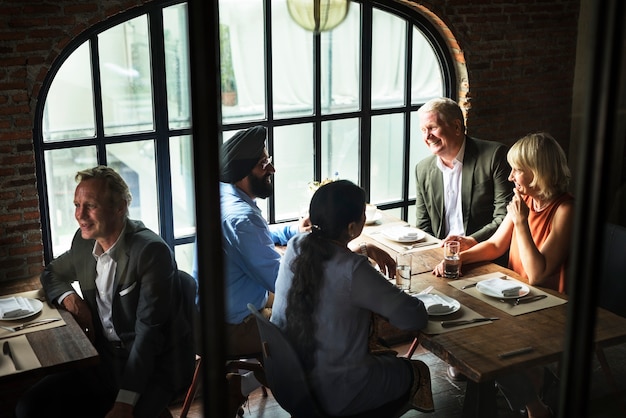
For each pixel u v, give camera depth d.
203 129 1.10
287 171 2.94
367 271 1.72
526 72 3.30
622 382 2.08
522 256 2.12
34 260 2.61
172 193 2.82
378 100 3.10
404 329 1.75
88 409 1.89
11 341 1.85
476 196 2.69
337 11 2.53
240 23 2.79
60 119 2.59
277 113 2.93
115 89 2.64
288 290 1.76
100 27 2.57
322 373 1.77
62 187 2.63
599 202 1.28
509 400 2.06
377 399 1.80
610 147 1.25
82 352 1.80
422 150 3.26
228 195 2.15
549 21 3.30
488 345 1.77
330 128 3.05
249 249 2.07
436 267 2.21
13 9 2.41
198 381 1.93
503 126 3.44
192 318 1.93
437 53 3.26
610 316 1.90
